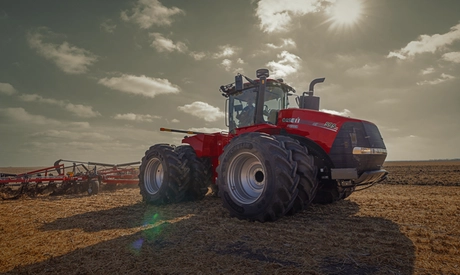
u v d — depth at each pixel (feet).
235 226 13.29
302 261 8.79
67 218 16.06
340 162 15.33
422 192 27.04
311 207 18.25
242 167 15.84
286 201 13.64
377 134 17.02
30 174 29.84
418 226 12.89
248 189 15.60
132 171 34.06
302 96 20.20
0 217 16.69
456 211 16.31
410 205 18.65
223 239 11.27
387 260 8.72
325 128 15.79
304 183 14.49
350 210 17.17
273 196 13.64
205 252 9.82
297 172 14.39
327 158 15.66
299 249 9.86
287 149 14.49
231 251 9.86
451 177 47.93
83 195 27.25
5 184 27.55
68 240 11.63
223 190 15.76
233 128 21.76
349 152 15.33
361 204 19.38
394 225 13.11
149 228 13.26
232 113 21.95
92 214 17.10
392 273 7.87
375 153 16.03
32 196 27.35
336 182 16.46
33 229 13.62
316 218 14.89
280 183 13.56
